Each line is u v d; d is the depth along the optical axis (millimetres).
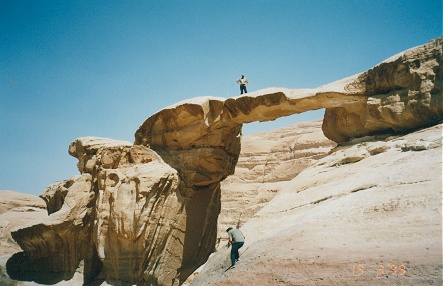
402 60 18500
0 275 23734
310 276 9258
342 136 21969
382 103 19031
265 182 50750
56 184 27172
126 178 21484
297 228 12477
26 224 22719
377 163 16062
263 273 10430
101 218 21375
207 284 12984
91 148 24406
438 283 7449
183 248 22438
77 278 22516
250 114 22641
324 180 17281
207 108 23109
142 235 20672
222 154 24484
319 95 20422
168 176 21750
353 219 11664
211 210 25406
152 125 24375
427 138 15875
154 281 20781
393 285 7887
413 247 9078
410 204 11133
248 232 15742
